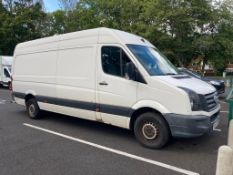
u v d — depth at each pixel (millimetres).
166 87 5711
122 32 6863
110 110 6594
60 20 35438
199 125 5523
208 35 22469
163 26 22047
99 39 6891
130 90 6195
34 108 9016
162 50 22359
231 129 4562
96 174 4797
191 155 5688
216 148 6113
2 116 9656
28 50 9227
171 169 5000
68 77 7613
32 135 7184
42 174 4801
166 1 21500
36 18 35688
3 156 5648
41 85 8594
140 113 6262
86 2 30953
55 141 6656
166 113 5688
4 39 33875
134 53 6281
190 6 21531
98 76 6793
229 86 16953
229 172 3334
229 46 21984
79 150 6008
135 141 6621
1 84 22219
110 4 27719
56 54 8031
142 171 4914
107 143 6484
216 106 6258
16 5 35500
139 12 25750
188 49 22016
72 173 4836
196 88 5820
